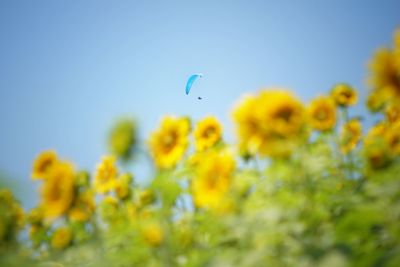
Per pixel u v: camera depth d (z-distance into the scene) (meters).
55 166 4.61
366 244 4.51
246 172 4.78
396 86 4.58
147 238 4.68
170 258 4.71
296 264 4.33
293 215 4.55
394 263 4.27
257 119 4.56
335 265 4.23
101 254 4.71
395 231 4.47
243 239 4.48
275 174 4.65
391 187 4.55
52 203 4.57
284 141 4.55
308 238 4.47
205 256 4.59
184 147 4.74
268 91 4.61
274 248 4.41
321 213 4.58
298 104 4.56
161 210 4.79
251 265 4.34
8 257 4.69
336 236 4.47
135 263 4.73
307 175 4.66
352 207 4.70
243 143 4.63
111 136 4.62
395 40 4.58
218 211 4.57
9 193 4.76
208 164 4.62
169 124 4.77
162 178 4.77
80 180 4.60
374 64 4.61
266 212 4.47
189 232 4.85
